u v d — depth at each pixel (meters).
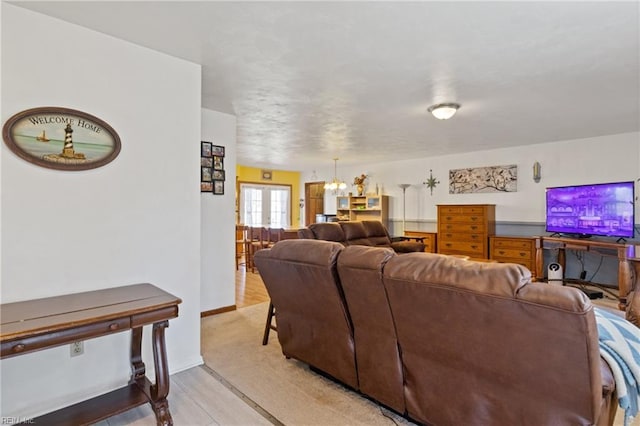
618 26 2.03
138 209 2.31
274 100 3.44
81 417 1.78
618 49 2.33
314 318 2.34
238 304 4.29
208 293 3.82
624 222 4.40
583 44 2.26
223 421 1.93
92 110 2.10
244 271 6.41
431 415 1.75
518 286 1.33
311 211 9.96
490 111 3.83
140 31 2.11
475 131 4.84
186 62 2.53
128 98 2.25
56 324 1.53
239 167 8.88
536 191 5.87
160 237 2.42
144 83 2.32
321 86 3.06
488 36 2.16
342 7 1.84
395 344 1.87
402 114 3.95
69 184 2.03
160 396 1.88
